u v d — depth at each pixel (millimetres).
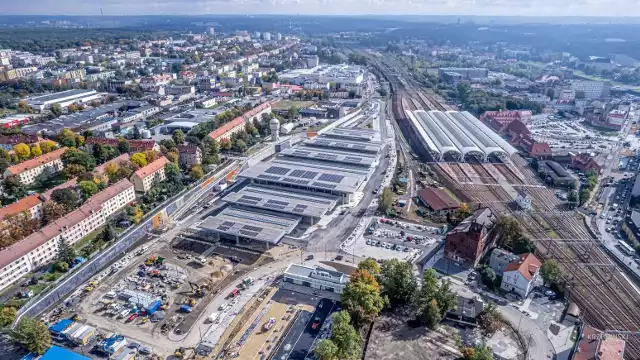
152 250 194250
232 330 145500
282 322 149125
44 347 134625
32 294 159375
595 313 155375
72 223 193250
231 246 197250
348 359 131125
